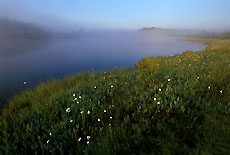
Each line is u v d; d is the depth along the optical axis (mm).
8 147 2617
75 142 2771
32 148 2613
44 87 7301
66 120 3252
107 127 3051
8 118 4078
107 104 4102
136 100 4160
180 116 3127
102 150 2395
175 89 4406
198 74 6105
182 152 2271
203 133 2574
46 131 3104
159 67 9047
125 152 2359
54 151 2557
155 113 3295
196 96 3990
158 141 2525
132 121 3209
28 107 4969
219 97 3676
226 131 2469
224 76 5246
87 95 4770
